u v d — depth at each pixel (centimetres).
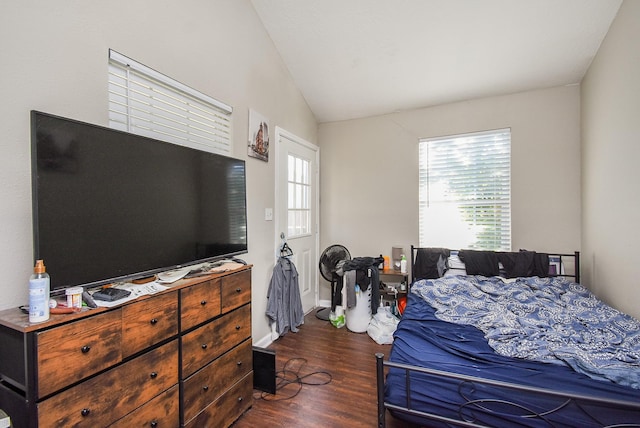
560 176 296
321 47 280
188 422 140
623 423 108
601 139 242
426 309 238
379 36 262
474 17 234
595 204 255
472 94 321
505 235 316
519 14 228
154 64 164
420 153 353
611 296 226
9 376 94
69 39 127
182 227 157
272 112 282
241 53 237
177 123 183
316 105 361
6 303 109
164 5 171
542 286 260
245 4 241
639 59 185
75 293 102
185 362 140
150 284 132
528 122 307
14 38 110
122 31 148
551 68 275
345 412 180
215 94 209
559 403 118
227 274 169
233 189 199
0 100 107
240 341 179
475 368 141
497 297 251
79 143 112
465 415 126
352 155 383
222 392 163
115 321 110
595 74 254
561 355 145
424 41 261
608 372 128
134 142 133
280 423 171
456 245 336
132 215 131
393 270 341
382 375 127
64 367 94
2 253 108
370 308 304
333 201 391
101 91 139
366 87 325
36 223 99
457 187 337
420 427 159
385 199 367
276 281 276
